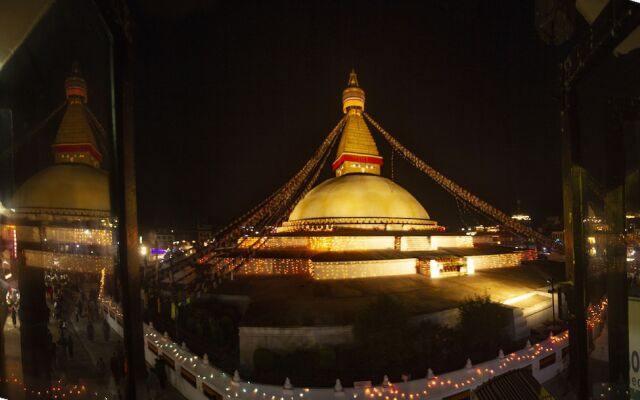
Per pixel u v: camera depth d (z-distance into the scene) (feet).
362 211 118.93
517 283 95.30
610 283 21.29
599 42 18.43
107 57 16.43
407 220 122.83
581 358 22.97
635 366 19.86
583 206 22.62
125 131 16.06
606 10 17.53
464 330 63.10
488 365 55.77
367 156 136.98
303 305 70.13
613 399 20.57
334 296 75.25
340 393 48.06
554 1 22.36
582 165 22.57
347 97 140.15
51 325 36.40
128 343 15.65
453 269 98.99
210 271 101.91
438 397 49.96
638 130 21.07
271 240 114.83
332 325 61.31
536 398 30.37
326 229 117.08
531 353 61.93
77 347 39.81
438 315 68.49
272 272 100.22
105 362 35.63
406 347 55.98
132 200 16.21
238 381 51.42
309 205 126.41
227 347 67.41
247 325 61.93
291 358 56.49
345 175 133.69
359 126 139.03
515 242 171.63
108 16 15.26
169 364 68.08
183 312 78.54
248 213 126.00
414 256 100.68
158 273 101.19
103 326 43.57
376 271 93.35
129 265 15.87
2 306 18.89
